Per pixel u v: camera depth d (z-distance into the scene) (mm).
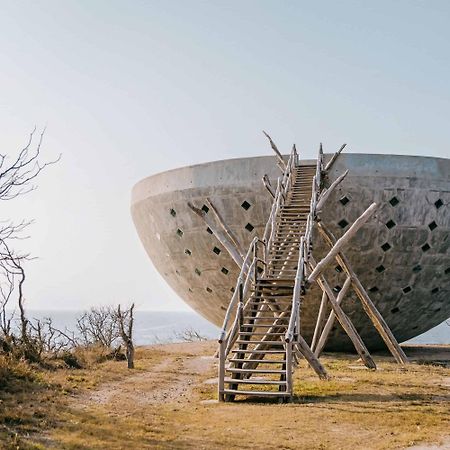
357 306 23219
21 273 16891
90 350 22000
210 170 22891
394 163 21719
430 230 22047
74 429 8930
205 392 13516
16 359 15094
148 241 27234
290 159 20562
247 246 22484
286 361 12039
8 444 7633
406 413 10109
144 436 8609
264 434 8766
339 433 8781
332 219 21625
